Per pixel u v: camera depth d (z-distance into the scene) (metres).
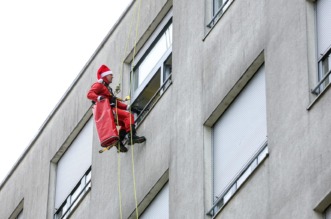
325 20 22.59
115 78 29.28
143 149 27.05
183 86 26.16
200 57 25.81
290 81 22.72
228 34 25.00
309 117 21.88
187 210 24.80
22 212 33.25
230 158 24.34
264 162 22.67
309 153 21.59
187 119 25.67
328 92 21.58
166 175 25.98
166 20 28.00
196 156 25.03
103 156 29.05
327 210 21.06
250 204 22.72
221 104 24.73
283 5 23.53
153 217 26.41
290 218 21.56
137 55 28.91
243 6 24.75
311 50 22.61
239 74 24.31
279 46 23.30
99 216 28.36
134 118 28.08
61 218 30.84
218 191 24.41
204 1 26.38
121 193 27.59
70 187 30.80
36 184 32.25
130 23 29.31
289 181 21.88
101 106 27.14
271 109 22.98
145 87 28.20
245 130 24.12
